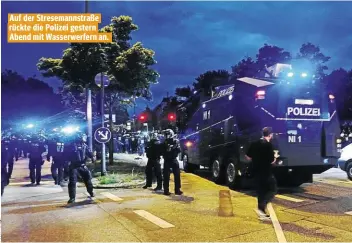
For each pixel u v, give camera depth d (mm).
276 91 9609
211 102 12211
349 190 10070
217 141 11617
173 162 9680
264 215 6801
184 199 8977
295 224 6508
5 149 9797
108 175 13211
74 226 6484
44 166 19594
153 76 16828
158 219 6949
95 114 19500
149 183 10797
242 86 10148
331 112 10125
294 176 10844
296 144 9609
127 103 19141
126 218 7039
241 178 10367
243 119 10062
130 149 30656
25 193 10148
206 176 13711
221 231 6129
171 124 15977
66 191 10492
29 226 6504
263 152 7000
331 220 6793
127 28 16891
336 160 10055
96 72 15523
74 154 8758
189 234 5965
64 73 15641
